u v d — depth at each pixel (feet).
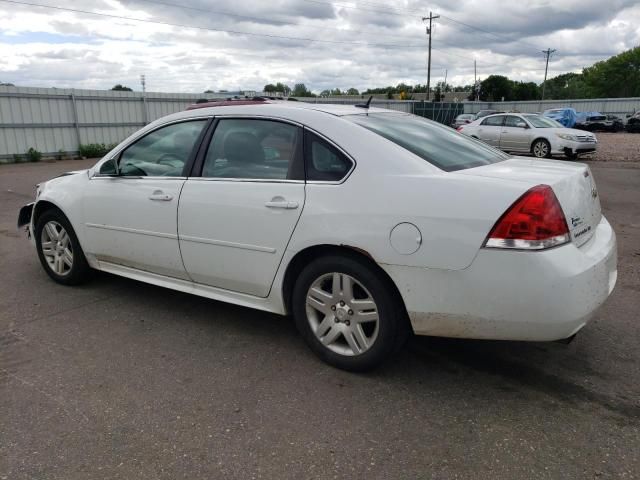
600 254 9.71
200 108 13.02
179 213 12.51
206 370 11.08
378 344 10.34
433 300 9.52
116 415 9.45
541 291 8.75
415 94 297.12
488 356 11.66
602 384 10.48
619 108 159.84
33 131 61.31
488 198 9.06
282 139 11.39
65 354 11.80
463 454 8.39
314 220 10.47
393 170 10.03
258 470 8.05
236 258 11.77
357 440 8.75
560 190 9.37
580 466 8.09
